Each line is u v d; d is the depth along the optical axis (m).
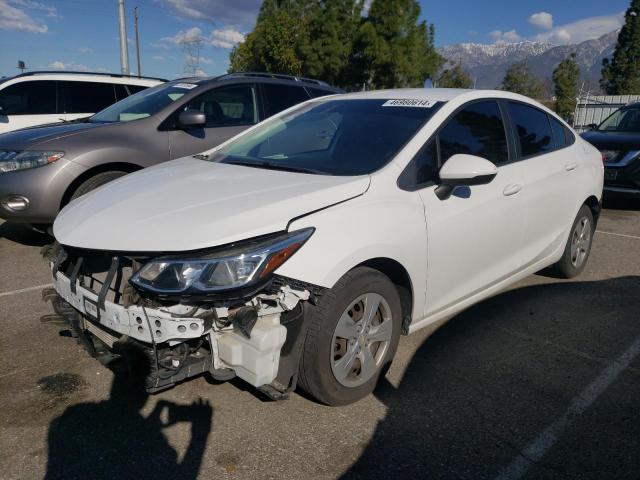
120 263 2.55
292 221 2.60
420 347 3.67
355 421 2.82
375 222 2.86
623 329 3.99
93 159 5.31
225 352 2.54
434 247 3.20
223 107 6.31
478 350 3.63
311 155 3.48
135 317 2.42
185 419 2.81
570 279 5.06
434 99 3.68
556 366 3.43
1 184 5.18
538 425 2.82
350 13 34.12
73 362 3.38
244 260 2.41
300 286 2.56
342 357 2.85
